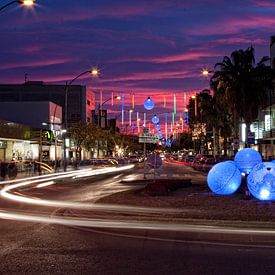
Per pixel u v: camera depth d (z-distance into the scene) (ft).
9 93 320.50
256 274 27.27
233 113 179.73
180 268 28.76
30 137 200.03
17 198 74.74
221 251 33.81
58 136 245.65
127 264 29.81
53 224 46.52
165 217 47.67
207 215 48.08
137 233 41.24
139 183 103.09
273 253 33.09
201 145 354.95
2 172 128.16
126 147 461.78
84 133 257.34
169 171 174.09
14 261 30.58
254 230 42.29
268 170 60.70
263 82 173.58
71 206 61.11
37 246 35.53
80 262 30.32
